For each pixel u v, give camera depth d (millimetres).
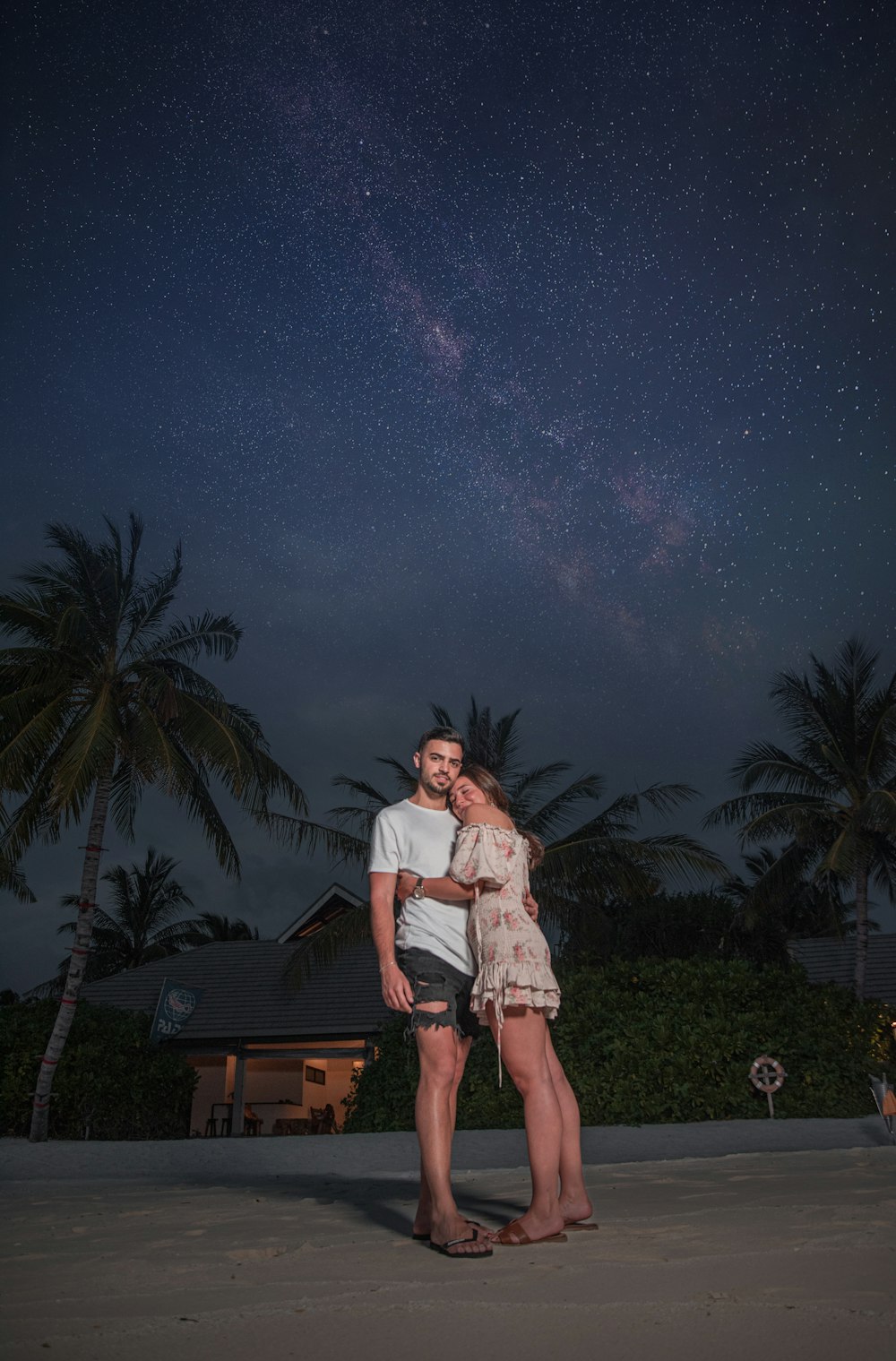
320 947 21141
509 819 3701
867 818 23969
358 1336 2072
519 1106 15070
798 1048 15141
